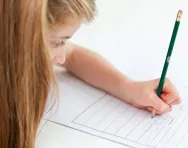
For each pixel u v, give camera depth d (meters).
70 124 0.64
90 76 0.75
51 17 0.50
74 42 0.87
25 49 0.49
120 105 0.70
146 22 0.97
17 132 0.58
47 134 0.61
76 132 0.62
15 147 0.60
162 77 0.68
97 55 0.78
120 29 0.94
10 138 0.59
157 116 0.68
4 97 0.55
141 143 0.61
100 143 0.60
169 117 0.67
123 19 0.98
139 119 0.67
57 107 0.67
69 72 0.79
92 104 0.70
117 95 0.72
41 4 0.46
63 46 0.61
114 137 0.62
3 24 0.48
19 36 0.49
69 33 0.56
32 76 0.53
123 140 0.61
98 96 0.72
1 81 0.53
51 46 0.56
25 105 0.55
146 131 0.64
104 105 0.70
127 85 0.71
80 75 0.77
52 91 0.63
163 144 0.61
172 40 0.65
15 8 0.47
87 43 0.88
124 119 0.66
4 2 0.47
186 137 0.63
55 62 0.64
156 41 0.90
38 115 0.60
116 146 0.60
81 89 0.74
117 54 0.85
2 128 0.58
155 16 1.00
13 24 0.48
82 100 0.71
